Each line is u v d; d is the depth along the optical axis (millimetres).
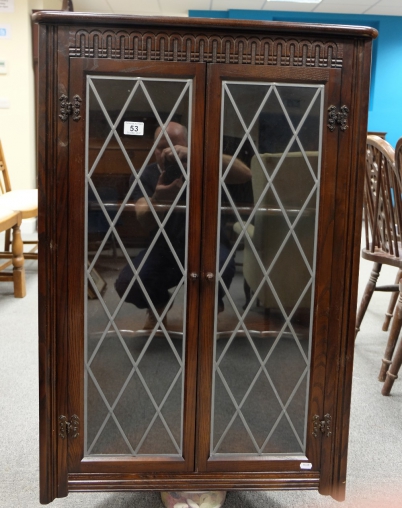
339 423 990
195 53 868
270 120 897
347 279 954
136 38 861
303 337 968
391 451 1313
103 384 952
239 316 947
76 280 916
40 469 949
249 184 913
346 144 917
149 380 957
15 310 2461
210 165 897
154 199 908
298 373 978
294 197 924
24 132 4441
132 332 942
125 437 967
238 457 980
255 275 939
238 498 1124
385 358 1758
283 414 985
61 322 923
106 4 5840
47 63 857
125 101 876
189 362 950
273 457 987
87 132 879
